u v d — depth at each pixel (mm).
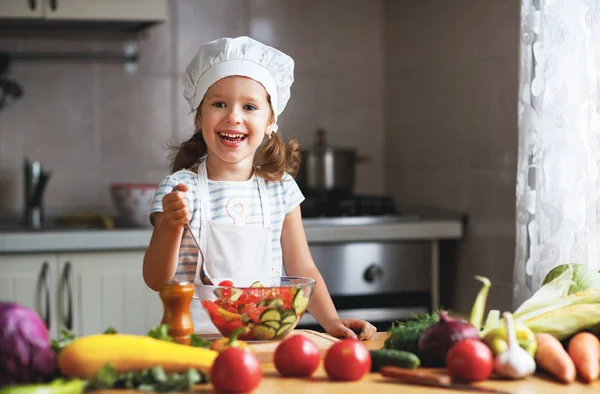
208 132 1927
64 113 3377
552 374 1371
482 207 2852
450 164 3078
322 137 3279
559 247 2174
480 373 1310
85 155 3400
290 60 1972
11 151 3340
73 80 3377
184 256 1941
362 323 1721
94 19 3029
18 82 3332
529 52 2289
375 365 1399
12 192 3344
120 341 1302
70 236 2738
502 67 2701
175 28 3447
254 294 1496
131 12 3053
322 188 3232
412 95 3387
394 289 2941
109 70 3408
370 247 2914
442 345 1375
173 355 1301
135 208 3006
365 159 3320
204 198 1979
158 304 2836
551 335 1456
